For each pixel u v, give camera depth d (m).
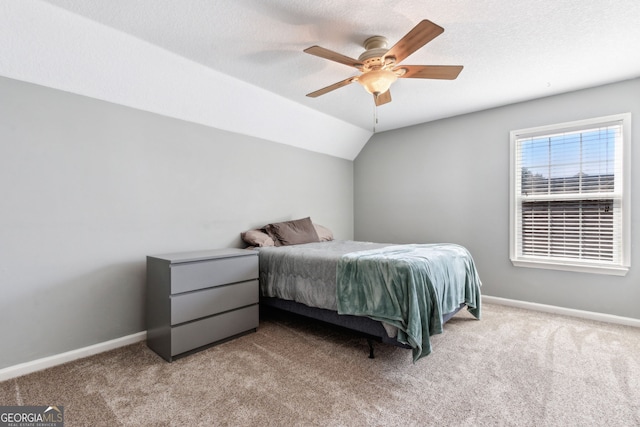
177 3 1.69
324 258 2.35
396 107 3.39
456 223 3.69
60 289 2.08
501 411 1.49
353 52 2.23
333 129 3.95
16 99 1.91
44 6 1.70
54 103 2.06
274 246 3.12
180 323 2.08
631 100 2.68
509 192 3.31
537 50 2.22
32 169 1.97
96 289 2.24
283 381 1.79
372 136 4.46
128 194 2.41
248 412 1.50
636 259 2.66
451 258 2.45
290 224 3.47
